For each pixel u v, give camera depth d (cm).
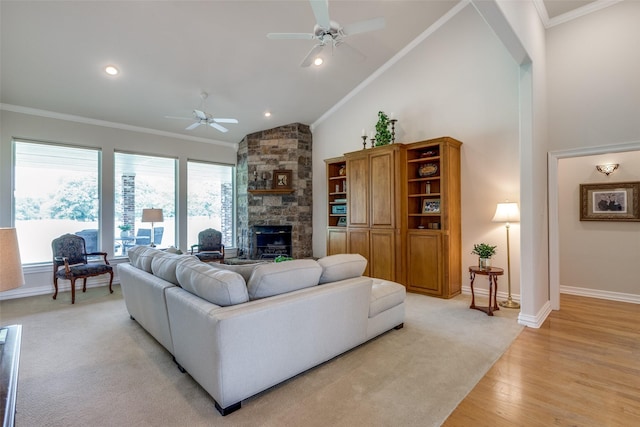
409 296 438
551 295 378
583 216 442
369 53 495
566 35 371
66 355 260
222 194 691
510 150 405
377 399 197
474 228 438
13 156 452
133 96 473
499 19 259
